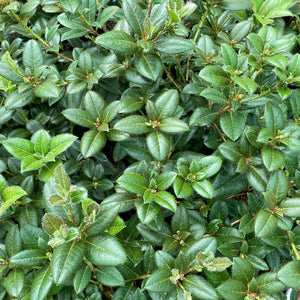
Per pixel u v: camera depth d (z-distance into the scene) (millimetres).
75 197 245
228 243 350
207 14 384
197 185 306
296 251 326
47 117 404
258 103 342
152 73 317
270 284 283
